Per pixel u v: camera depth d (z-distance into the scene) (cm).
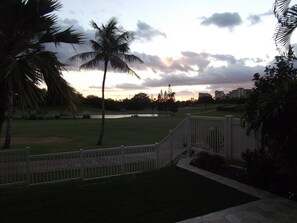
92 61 2238
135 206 596
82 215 554
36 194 684
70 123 4856
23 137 2753
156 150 1190
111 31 2202
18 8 775
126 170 1112
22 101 759
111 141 2372
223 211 561
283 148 604
